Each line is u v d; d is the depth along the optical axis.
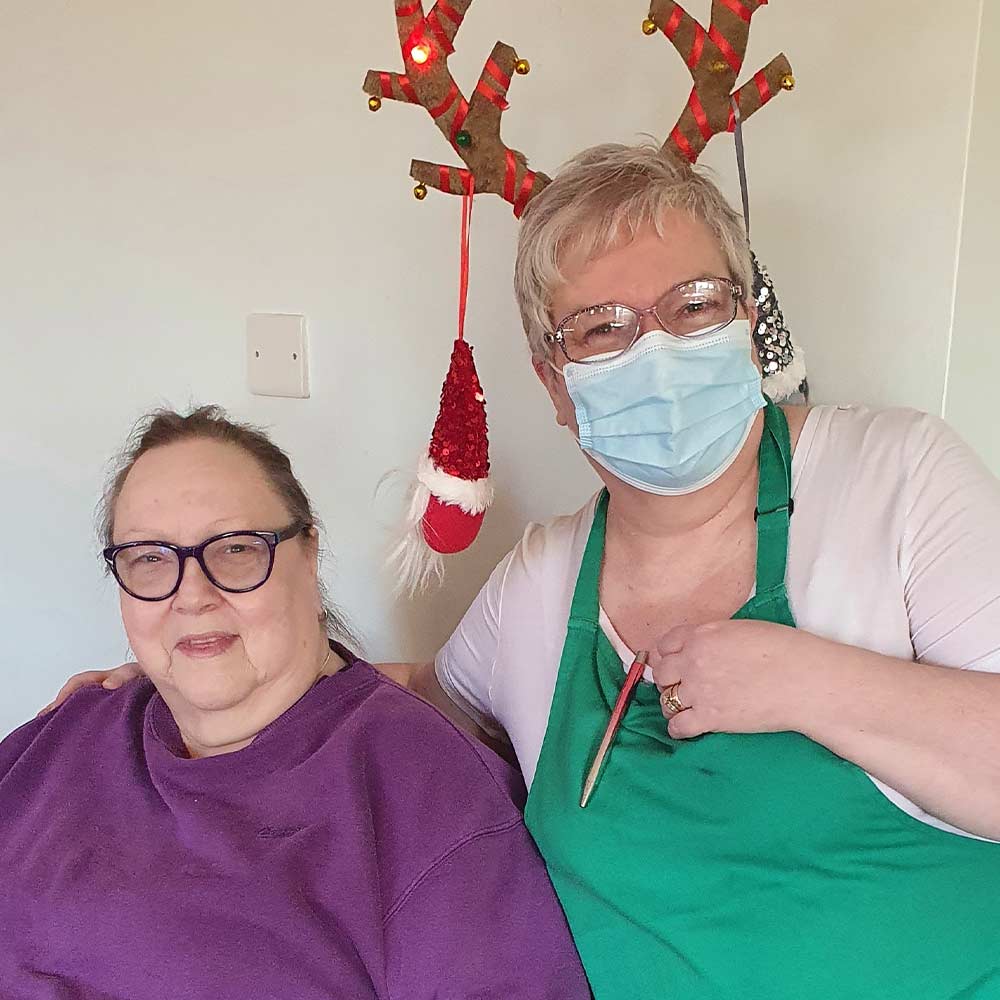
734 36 0.96
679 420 0.91
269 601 1.06
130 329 1.67
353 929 0.96
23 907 1.06
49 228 1.70
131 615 1.07
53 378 1.76
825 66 1.13
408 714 1.08
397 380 1.45
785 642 0.85
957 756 0.81
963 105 1.07
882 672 0.83
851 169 1.13
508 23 1.29
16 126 1.69
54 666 1.88
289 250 1.50
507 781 1.07
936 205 1.10
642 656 0.96
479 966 0.93
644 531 1.02
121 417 1.71
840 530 0.92
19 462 1.82
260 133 1.48
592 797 0.94
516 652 1.12
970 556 0.85
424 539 1.11
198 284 1.59
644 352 0.91
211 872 1.01
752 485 0.99
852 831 0.86
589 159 0.97
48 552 1.83
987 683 0.81
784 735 0.88
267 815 1.03
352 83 1.39
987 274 1.13
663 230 0.92
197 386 1.63
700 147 0.99
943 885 0.85
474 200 1.34
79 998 1.01
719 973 0.89
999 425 1.18
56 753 1.18
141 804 1.09
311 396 1.53
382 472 1.49
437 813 1.00
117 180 1.62
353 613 1.57
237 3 1.46
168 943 0.98
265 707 1.10
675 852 0.90
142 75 1.56
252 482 1.09
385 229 1.42
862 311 1.16
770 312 1.02
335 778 1.03
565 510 1.37
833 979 0.86
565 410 1.04
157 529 1.06
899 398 1.15
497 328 1.36
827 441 0.97
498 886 0.97
